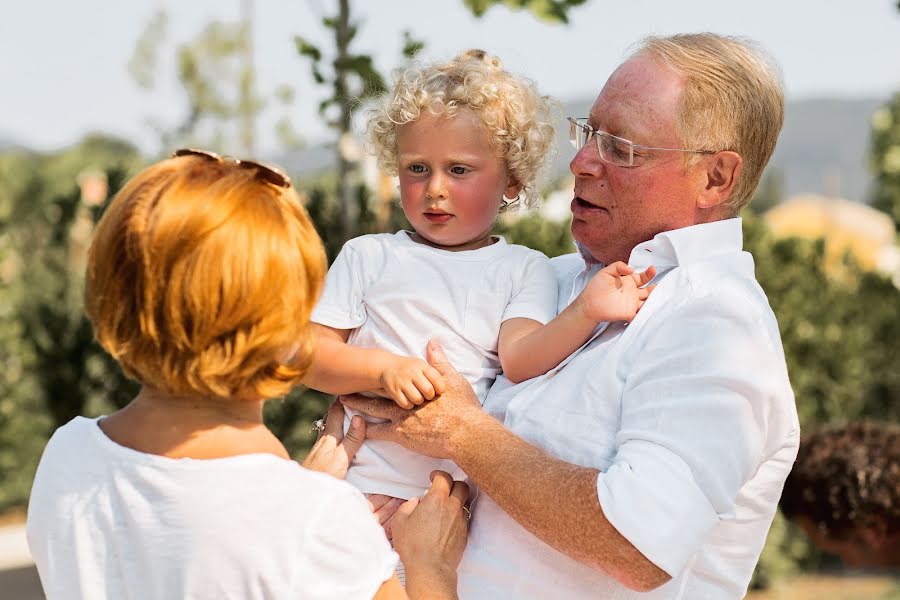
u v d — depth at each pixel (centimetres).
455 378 260
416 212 274
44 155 1881
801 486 308
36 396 1024
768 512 253
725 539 250
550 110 297
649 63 272
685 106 265
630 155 268
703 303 242
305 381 267
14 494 1160
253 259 185
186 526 186
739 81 267
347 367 261
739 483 228
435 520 243
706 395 229
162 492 189
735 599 255
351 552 190
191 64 1741
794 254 994
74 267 818
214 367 184
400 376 253
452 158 268
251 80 1727
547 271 283
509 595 246
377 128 284
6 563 1046
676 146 266
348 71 476
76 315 683
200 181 190
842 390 999
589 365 255
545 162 294
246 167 197
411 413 257
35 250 1010
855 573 979
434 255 276
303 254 194
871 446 305
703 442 226
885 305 1100
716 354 233
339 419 278
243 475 189
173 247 182
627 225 274
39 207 1416
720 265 259
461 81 272
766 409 232
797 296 977
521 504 234
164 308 183
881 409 1070
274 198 196
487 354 272
